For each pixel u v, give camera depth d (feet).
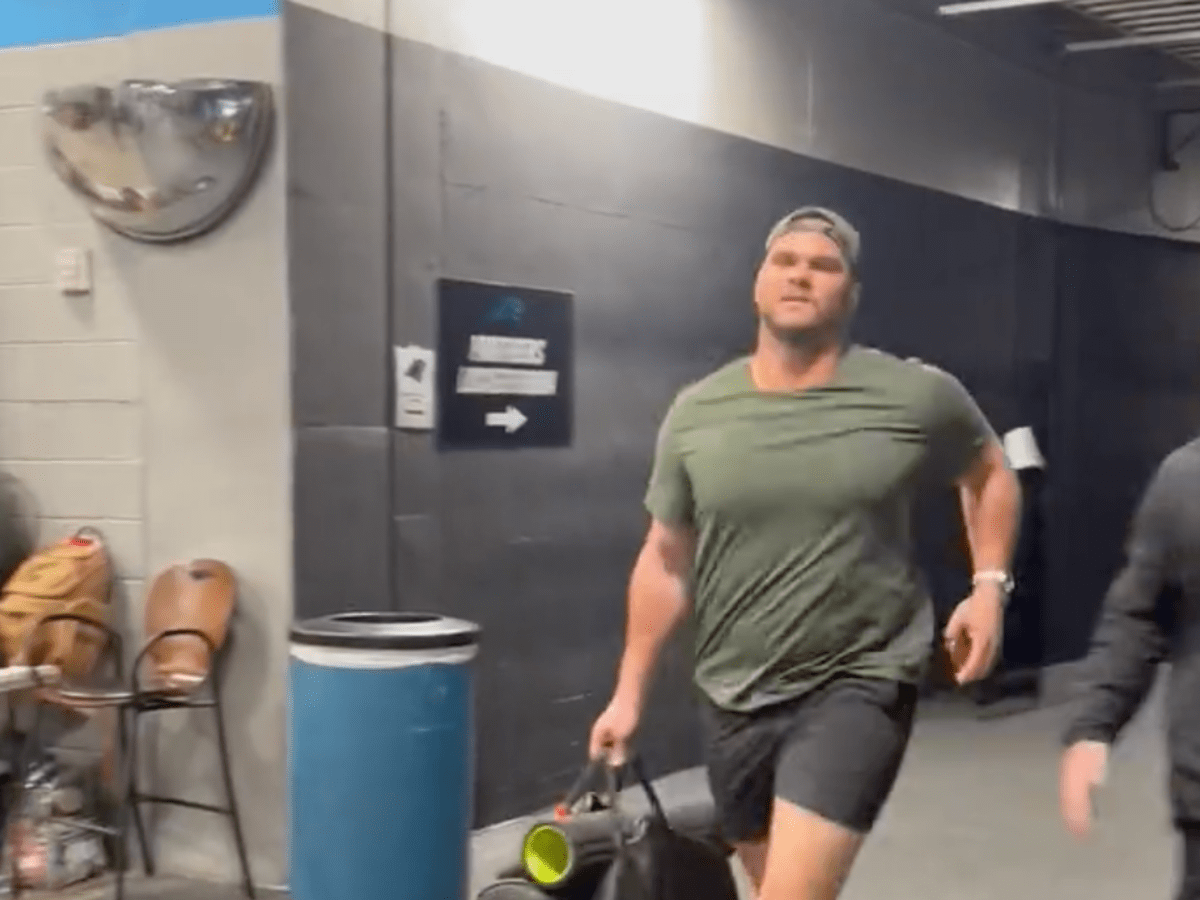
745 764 10.17
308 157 14.82
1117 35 27.22
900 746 9.76
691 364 20.18
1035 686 27.43
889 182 24.06
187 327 15.24
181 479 15.33
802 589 9.80
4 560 15.88
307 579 14.93
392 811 12.71
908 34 24.40
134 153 14.29
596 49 18.42
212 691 14.89
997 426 26.99
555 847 9.84
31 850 14.92
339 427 15.26
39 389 15.98
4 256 16.05
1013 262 27.50
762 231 21.39
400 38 15.79
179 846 15.44
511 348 17.33
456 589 16.74
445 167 16.38
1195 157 31.30
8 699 15.78
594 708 18.83
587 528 18.61
